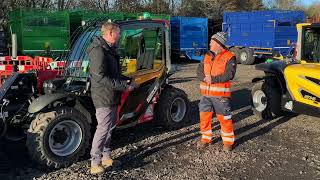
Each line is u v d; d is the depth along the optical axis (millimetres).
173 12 32406
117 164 5742
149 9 28266
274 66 8141
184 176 5406
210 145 6637
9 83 6195
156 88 7090
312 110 7371
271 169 5652
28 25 14898
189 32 22469
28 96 6195
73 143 5762
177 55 22875
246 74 16312
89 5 25594
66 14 15516
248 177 5379
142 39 6801
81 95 5895
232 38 22500
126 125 6637
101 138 5312
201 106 6477
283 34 20297
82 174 5410
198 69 6457
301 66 7828
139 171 5570
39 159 5484
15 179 5309
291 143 6797
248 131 7512
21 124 6074
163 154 6246
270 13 20172
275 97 8164
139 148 6508
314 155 6203
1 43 18625
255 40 21078
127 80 5676
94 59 5047
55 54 15297
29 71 6637
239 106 9680
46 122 5465
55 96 5590
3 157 6117
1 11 20328
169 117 7371
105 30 5141
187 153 6289
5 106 5980
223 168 5688
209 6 35469
